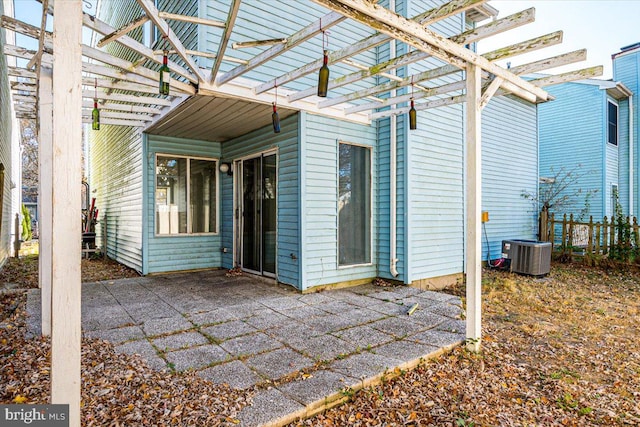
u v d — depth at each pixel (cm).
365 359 313
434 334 379
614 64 1351
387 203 629
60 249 181
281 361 307
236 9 267
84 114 568
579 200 1245
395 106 610
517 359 339
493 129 870
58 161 180
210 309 453
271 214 615
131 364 294
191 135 686
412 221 602
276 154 594
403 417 241
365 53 627
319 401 245
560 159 1301
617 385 290
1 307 466
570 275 755
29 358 300
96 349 325
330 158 579
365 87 625
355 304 489
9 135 977
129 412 227
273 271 609
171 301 489
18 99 479
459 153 694
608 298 568
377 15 253
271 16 518
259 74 496
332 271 580
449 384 287
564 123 1292
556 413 252
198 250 725
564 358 342
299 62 543
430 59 641
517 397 272
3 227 852
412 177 602
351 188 615
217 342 348
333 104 509
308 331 381
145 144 662
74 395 184
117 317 418
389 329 392
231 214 725
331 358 315
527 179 974
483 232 845
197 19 285
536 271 734
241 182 700
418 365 315
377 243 646
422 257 620
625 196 1300
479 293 350
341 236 597
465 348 352
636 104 1296
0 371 277
